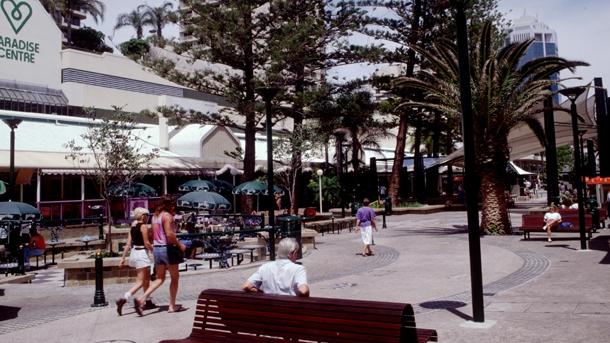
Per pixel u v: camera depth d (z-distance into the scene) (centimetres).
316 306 454
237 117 4609
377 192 3994
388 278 1162
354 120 3572
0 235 1888
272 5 2700
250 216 2325
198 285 1176
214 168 3550
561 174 7850
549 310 762
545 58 1945
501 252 1485
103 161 2569
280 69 2628
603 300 814
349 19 2870
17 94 3497
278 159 3189
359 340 424
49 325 811
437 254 1538
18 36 3609
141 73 4369
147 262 884
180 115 2742
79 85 3878
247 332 495
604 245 1545
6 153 2538
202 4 2645
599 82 2520
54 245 1994
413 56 3534
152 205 2764
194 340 513
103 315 867
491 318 732
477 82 1980
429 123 4131
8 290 1231
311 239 1830
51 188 2984
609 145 2542
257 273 545
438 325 711
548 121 2467
